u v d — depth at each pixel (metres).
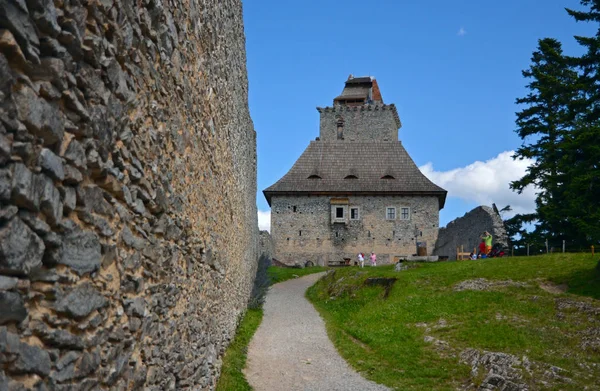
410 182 45.59
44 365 2.75
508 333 14.46
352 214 45.00
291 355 14.01
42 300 2.81
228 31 10.62
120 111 3.85
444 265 24.86
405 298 19.83
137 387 4.42
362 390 11.27
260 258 31.62
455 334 14.98
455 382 11.95
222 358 10.73
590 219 27.83
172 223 5.60
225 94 10.20
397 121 56.44
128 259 4.16
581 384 11.09
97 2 3.31
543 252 33.78
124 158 4.01
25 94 2.56
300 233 45.00
